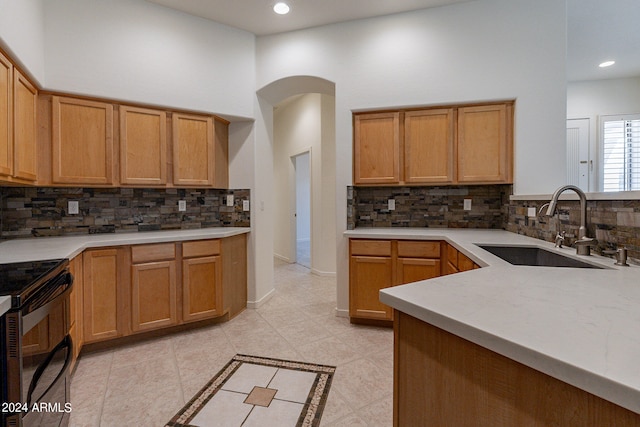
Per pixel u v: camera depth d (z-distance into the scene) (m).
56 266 1.59
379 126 3.05
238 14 2.99
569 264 1.64
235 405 1.75
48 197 2.71
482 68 2.82
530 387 0.59
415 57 2.95
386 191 3.40
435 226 3.29
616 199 1.48
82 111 2.59
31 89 2.32
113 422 1.62
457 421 0.73
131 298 2.49
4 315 1.10
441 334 0.76
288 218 5.96
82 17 2.56
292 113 5.73
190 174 3.04
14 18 1.96
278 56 3.28
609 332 0.63
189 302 2.73
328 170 4.76
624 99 4.66
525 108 2.75
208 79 3.08
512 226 2.82
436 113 2.94
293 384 1.95
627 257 1.40
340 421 1.63
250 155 3.37
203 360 2.26
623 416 0.47
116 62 2.69
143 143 2.82
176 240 2.66
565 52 2.69
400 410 0.88
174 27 2.93
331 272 4.78
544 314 0.73
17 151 2.10
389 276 2.81
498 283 1.02
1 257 1.79
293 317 3.11
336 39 3.12
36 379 1.23
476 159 2.87
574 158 4.79
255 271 3.37
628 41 3.62
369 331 2.77
